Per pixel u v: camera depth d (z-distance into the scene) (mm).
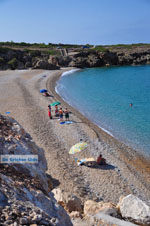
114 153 23938
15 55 103562
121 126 31844
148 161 22609
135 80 74125
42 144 24781
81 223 10461
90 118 35344
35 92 51938
